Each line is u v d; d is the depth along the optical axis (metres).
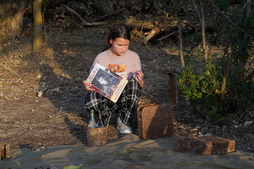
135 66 4.66
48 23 9.77
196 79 5.03
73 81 7.11
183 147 3.96
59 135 4.75
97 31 9.39
